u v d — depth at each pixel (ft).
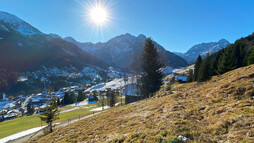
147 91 132.16
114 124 39.17
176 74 442.91
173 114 29.58
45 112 76.28
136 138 22.36
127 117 42.34
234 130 17.71
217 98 32.83
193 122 23.88
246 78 35.96
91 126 46.65
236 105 24.38
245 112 20.65
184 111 30.37
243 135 16.08
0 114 346.54
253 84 30.73
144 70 130.41
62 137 42.68
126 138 23.82
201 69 141.08
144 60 124.36
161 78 124.67
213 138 17.70
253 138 14.92
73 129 50.88
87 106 259.39
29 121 151.33
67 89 594.24
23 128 118.52
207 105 30.50
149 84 126.41
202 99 37.22
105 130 36.24
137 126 29.50
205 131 19.80
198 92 46.19
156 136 20.90
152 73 121.29
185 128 21.58
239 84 33.76
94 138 32.45
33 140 59.88
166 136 20.39
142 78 146.30
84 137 36.01
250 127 16.98
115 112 60.23
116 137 26.30
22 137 91.61
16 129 116.26
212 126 20.57
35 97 454.81
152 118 31.78
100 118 56.75
